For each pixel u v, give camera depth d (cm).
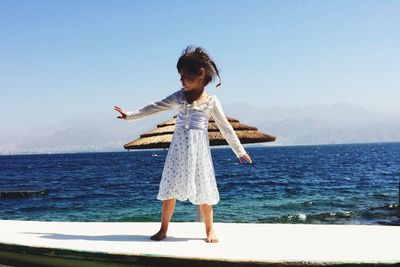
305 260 287
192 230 414
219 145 418
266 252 311
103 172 5306
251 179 3547
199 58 348
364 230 405
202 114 359
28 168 6894
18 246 351
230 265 292
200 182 351
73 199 2420
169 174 356
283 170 4778
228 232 400
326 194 2327
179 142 357
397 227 421
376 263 283
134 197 2433
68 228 430
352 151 13038
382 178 3347
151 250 321
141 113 361
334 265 284
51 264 347
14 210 2025
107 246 337
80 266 335
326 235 381
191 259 299
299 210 1741
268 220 1494
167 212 364
